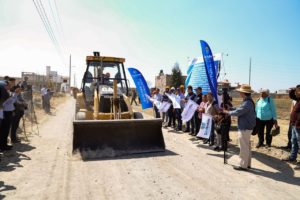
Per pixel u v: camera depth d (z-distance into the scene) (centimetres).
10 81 704
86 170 558
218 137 752
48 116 1530
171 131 1080
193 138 934
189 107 896
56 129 1084
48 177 513
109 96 833
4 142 702
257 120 783
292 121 631
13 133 797
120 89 949
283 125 1409
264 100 776
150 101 1280
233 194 449
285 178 532
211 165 611
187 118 891
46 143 811
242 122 575
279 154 704
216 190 465
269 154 716
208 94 788
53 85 4384
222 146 744
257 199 431
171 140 892
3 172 536
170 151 733
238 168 580
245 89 573
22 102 820
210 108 777
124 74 966
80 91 954
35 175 522
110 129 692
